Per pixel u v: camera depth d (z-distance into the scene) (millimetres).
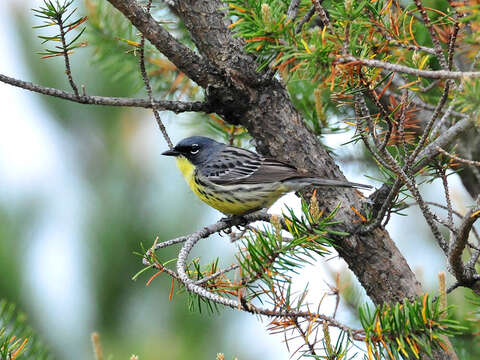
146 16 9328
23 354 8234
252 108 10039
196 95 12969
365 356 7516
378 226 9469
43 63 15711
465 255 12016
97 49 12945
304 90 12398
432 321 7020
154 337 14023
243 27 7457
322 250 7781
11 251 14273
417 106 10938
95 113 15758
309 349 7645
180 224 14875
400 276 9602
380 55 8883
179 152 13312
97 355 7992
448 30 9812
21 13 15656
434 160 8875
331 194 9953
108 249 14578
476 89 6195
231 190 12617
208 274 8844
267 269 7613
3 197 15086
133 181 15336
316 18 11570
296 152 10102
